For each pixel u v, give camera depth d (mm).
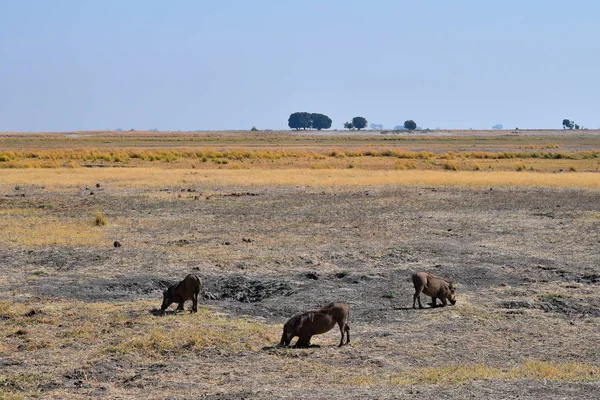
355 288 23531
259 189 54719
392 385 13516
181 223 37188
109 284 23609
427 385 13422
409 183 59562
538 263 27391
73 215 40000
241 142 193375
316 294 22625
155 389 13578
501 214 40656
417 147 157000
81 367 15070
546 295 22344
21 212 41062
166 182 59562
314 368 15031
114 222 37406
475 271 26031
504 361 15664
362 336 17906
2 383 13977
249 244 31016
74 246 30203
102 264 26703
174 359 15758
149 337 17125
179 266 26469
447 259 28141
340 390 13039
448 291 21094
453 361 15664
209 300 22141
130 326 18328
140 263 26875
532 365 15047
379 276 25094
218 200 47312
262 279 24578
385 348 16688
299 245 30844
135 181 60344
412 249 29969
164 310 20078
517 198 48469
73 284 23547
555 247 30625
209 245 30656
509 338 17672
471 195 50406
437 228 35688
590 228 35469
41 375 14492
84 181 60000
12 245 30172
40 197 48562
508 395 12469
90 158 100312
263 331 18094
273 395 12719
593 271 25844
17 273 25141
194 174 68438
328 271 25938
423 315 20078
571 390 12820
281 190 53969
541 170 81875
